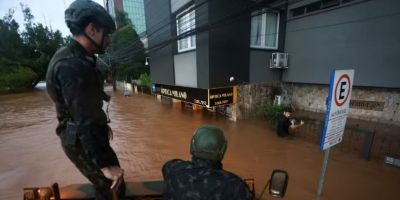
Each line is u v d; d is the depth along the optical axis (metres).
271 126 8.62
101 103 1.41
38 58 37.03
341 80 3.29
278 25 9.84
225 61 8.67
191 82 9.94
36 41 38.62
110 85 39.25
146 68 32.06
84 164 1.49
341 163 5.50
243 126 8.74
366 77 7.44
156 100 17.48
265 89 10.12
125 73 31.77
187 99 9.95
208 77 8.41
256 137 7.54
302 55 9.41
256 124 8.97
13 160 6.37
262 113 10.12
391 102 7.48
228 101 8.97
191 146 1.46
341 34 7.93
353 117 8.64
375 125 7.52
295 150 6.42
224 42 8.50
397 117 7.37
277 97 10.27
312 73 9.11
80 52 1.30
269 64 10.09
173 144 7.32
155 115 11.73
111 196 1.67
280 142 7.06
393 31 6.61
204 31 7.98
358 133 5.91
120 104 16.36
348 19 7.65
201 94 8.75
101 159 1.29
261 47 9.67
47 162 6.20
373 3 6.94
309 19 8.90
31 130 9.72
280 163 5.66
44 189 2.06
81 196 2.16
